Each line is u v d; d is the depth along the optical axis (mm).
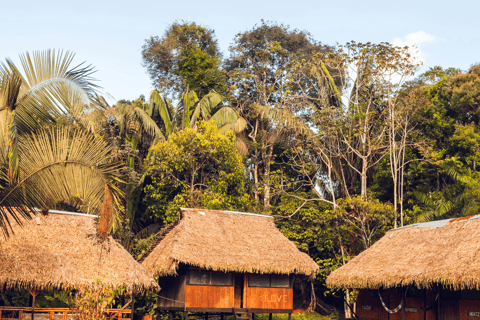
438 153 28062
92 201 11266
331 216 26500
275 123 31266
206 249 19109
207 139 26750
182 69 35375
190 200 25375
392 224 26562
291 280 21062
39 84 10727
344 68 29594
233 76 34156
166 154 26219
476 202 24906
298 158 32688
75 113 10961
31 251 15656
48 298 22953
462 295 16703
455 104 29703
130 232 25375
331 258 27188
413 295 18812
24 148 10898
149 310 23219
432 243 17391
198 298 19172
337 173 29391
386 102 29047
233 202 27062
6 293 21969
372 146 27516
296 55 35344
